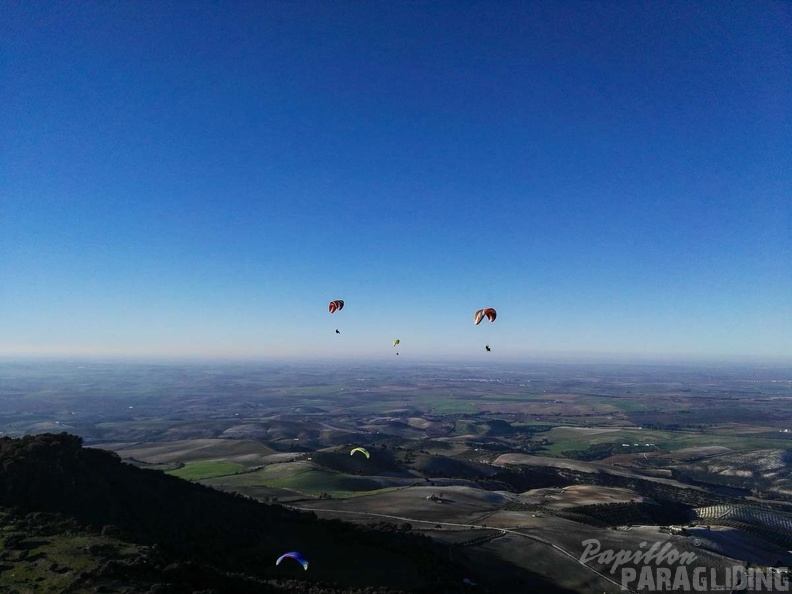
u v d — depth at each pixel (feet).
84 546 93.50
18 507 107.04
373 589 113.60
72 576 80.74
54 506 111.34
